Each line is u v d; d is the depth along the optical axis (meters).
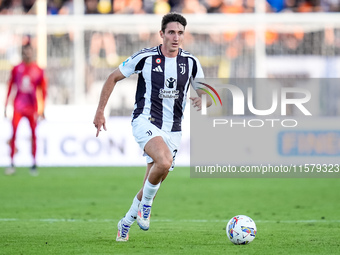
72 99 62.97
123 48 63.78
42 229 27.78
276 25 61.03
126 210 35.16
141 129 23.42
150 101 23.72
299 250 22.17
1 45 63.69
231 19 60.84
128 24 61.81
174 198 41.28
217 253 21.44
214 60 63.75
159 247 22.73
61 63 62.78
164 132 23.77
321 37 62.28
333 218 31.80
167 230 27.48
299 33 62.84
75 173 56.78
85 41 63.09
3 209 35.56
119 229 24.16
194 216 32.75
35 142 55.53
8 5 71.06
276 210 35.28
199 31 61.97
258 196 42.31
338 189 46.44
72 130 62.16
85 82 62.75
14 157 60.16
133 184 49.03
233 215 33.16
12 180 51.56
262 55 60.53
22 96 54.34
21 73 53.81
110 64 63.12
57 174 55.97
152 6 71.12
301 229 27.77
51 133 62.16
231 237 23.30
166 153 22.56
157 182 22.56
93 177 53.69
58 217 32.19
